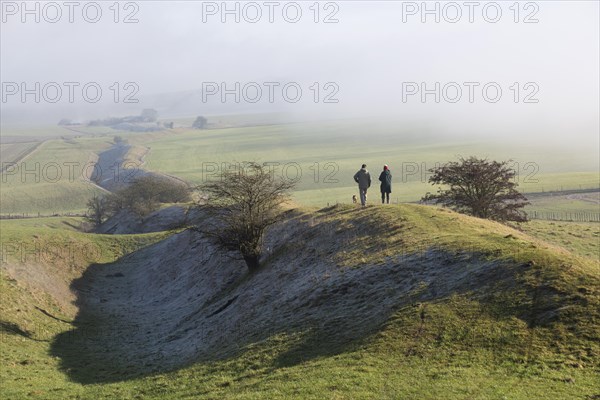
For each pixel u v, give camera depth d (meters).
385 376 19.06
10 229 71.12
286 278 37.06
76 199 144.75
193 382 23.64
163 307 49.09
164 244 69.50
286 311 30.50
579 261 25.08
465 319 22.42
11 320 36.38
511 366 18.92
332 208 48.47
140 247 75.25
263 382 20.91
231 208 44.00
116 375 28.38
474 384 17.72
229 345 28.73
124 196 111.06
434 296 25.17
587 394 16.45
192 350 31.39
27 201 142.12
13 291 41.53
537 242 34.94
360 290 29.03
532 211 96.81
